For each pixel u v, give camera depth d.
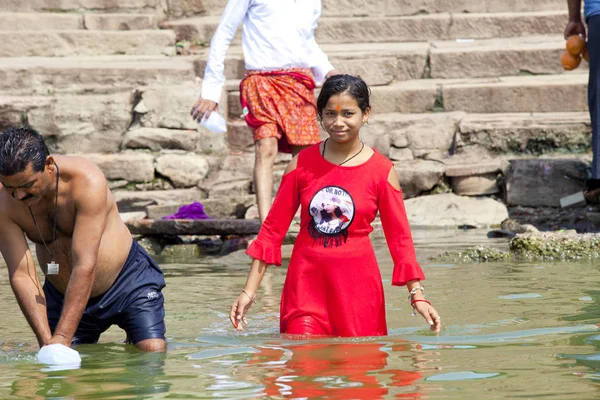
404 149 22.53
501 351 8.52
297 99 16.81
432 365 7.99
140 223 18.22
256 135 16.81
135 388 7.46
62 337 8.98
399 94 23.80
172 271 15.34
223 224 17.92
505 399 6.81
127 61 25.09
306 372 7.82
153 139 22.53
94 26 26.88
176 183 22.03
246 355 8.69
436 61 25.06
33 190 8.62
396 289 12.97
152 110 22.84
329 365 8.09
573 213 19.77
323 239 9.90
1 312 11.77
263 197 16.67
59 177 9.04
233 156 22.94
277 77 16.77
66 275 9.71
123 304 9.70
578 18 19.16
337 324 9.79
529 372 7.63
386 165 9.94
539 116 22.55
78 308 9.09
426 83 24.44
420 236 18.33
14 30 26.36
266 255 9.97
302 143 16.86
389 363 8.12
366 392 7.09
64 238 9.48
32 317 9.20
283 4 16.75
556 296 11.62
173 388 7.41
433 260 15.30
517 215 20.19
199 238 19.09
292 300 10.00
